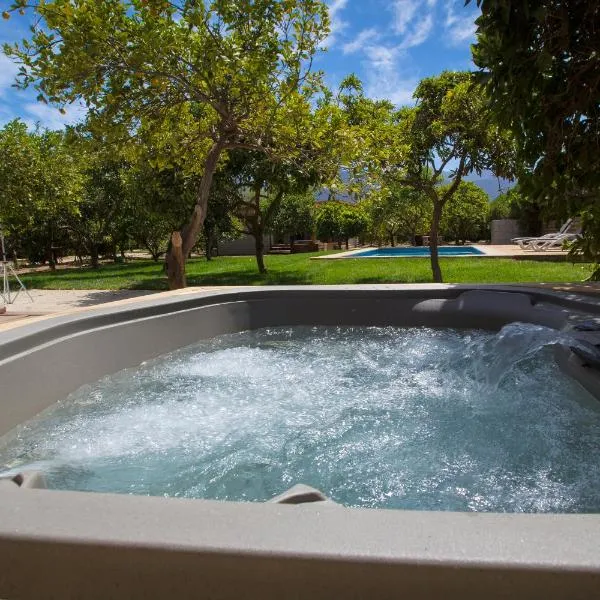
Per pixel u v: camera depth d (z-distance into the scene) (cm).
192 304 530
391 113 935
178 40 655
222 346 504
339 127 780
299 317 575
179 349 494
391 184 885
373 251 2084
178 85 716
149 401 349
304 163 811
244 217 1316
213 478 241
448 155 852
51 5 602
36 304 911
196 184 1084
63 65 627
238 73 676
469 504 211
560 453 252
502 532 96
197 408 333
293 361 440
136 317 466
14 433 298
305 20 677
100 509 109
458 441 271
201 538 97
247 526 101
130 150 772
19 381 321
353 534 97
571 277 1000
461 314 526
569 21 339
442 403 327
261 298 584
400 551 91
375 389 360
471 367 396
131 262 2519
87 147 729
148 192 1095
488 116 412
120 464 257
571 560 87
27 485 158
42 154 1502
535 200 445
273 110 738
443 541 94
